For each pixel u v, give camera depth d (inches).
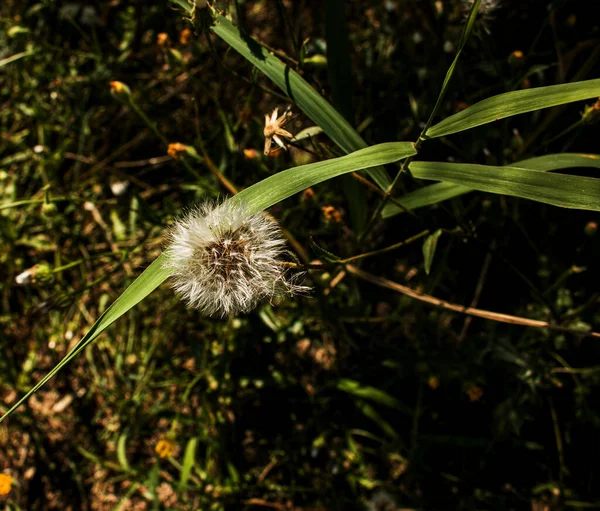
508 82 9.6
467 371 9.5
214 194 9.7
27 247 12.5
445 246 10.2
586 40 9.7
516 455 10.3
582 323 9.0
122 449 10.4
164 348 11.6
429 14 11.0
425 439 9.8
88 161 12.3
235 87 12.2
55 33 12.8
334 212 8.8
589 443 10.1
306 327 10.3
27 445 12.0
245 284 5.9
